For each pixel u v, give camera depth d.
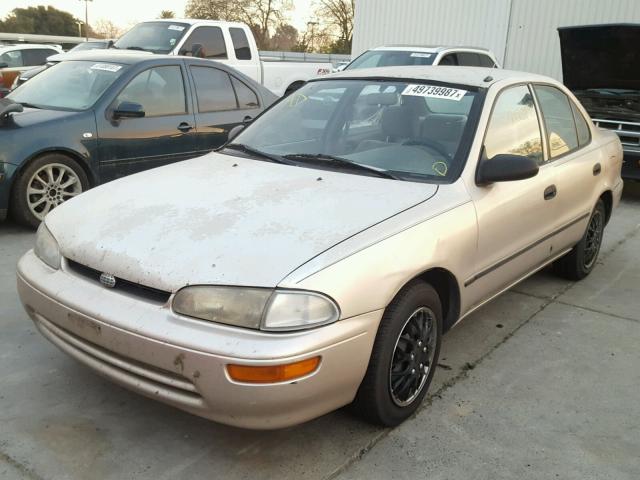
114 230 2.78
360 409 2.79
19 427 2.82
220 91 6.95
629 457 2.79
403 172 3.30
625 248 5.98
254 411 2.35
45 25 68.75
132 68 6.25
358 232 2.67
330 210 2.84
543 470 2.67
